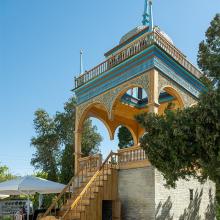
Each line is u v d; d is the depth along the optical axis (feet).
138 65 48.44
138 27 68.80
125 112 65.36
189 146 30.42
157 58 46.68
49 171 105.70
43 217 44.91
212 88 30.60
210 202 52.31
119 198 47.11
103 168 49.57
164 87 47.11
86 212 43.29
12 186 46.55
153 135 32.96
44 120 110.01
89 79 58.49
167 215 43.32
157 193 42.55
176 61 49.67
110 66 54.39
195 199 49.11
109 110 52.95
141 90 67.26
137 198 44.52
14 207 96.84
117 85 51.93
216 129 28.48
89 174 52.19
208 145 28.40
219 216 53.93
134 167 46.01
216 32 34.71
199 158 30.42
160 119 32.81
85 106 59.31
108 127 64.23
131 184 45.93
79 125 60.29
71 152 91.15
